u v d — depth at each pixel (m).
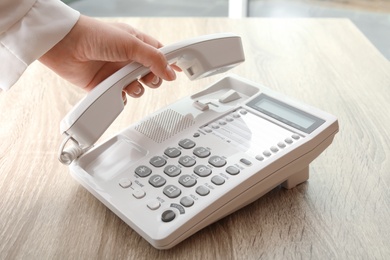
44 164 0.70
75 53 0.73
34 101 0.88
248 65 0.99
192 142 0.65
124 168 0.63
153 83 0.75
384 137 0.75
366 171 0.68
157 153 0.64
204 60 0.69
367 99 0.87
